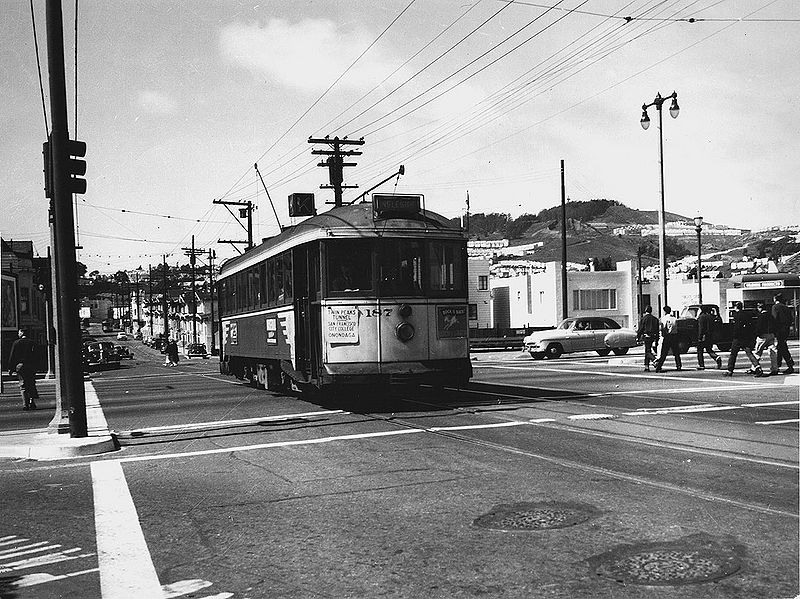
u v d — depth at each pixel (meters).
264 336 19.08
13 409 20.56
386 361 14.44
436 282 14.92
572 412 13.34
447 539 5.74
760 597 4.29
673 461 8.45
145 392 24.16
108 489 8.20
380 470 8.57
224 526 6.44
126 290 137.88
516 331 58.47
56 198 11.49
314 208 22.64
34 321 60.56
